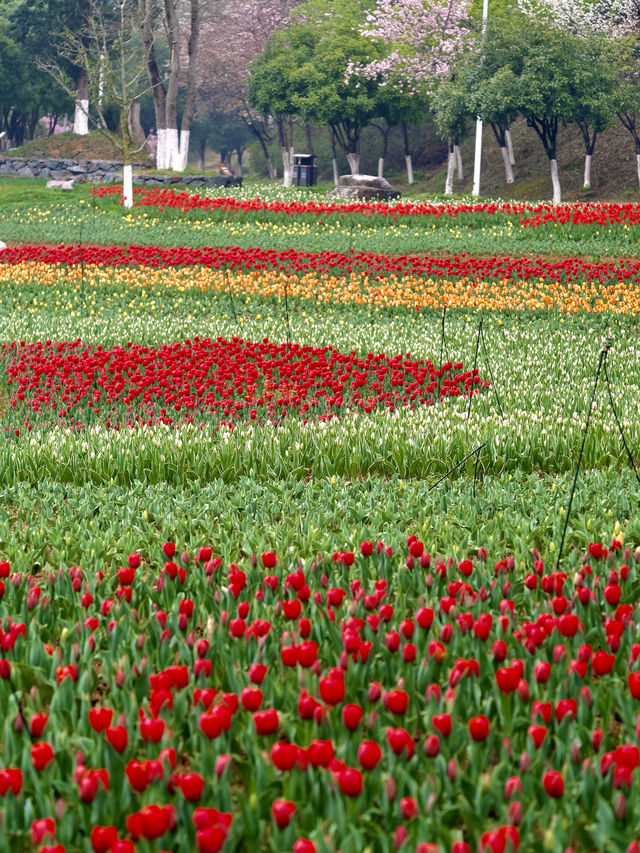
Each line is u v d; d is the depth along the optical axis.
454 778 6.56
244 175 156.38
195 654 8.42
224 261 44.31
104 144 93.75
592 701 7.50
